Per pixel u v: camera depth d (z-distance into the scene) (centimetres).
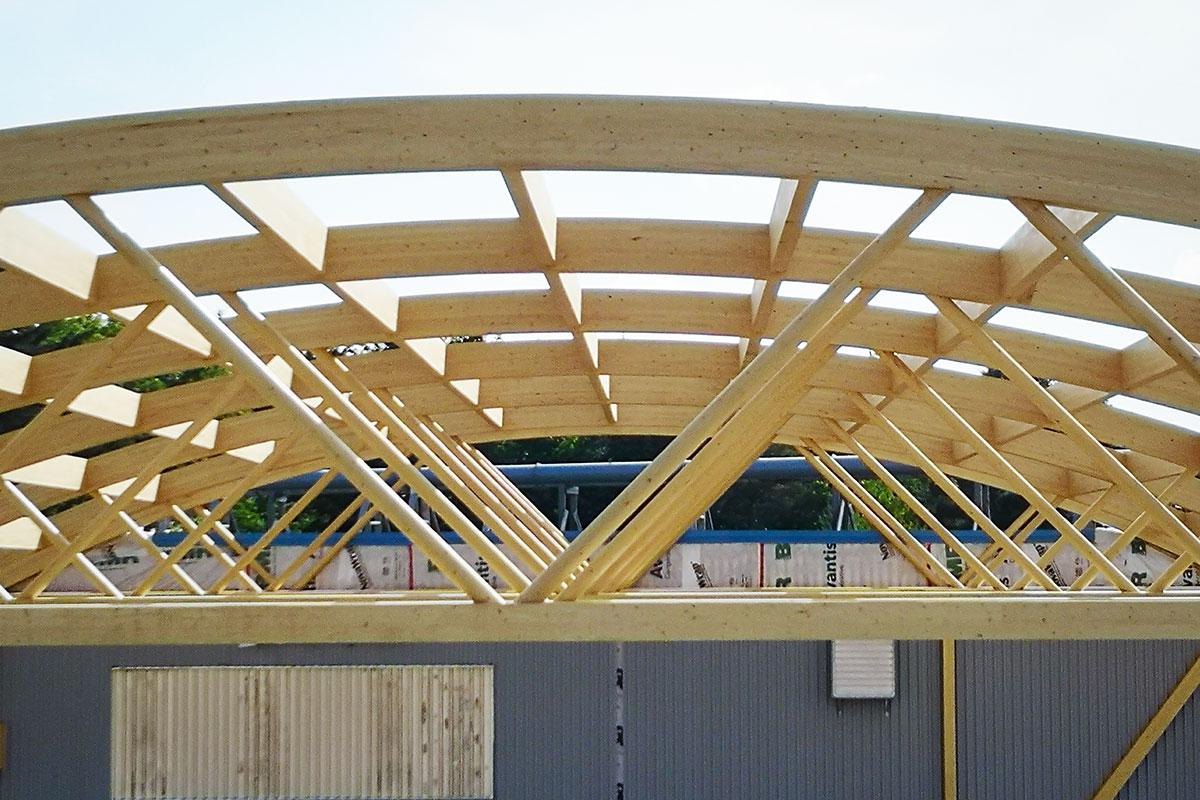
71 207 719
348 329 1181
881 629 739
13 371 1187
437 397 1582
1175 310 978
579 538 741
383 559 2419
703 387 1572
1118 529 2373
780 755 1716
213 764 1777
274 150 699
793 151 692
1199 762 1662
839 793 1703
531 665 1759
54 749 1781
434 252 952
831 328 912
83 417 1390
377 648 1780
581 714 1744
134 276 959
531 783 1741
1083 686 1681
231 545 1952
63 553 1045
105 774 1778
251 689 1788
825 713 1716
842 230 961
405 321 1185
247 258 952
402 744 1764
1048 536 2477
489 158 691
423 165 694
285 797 1770
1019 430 1566
